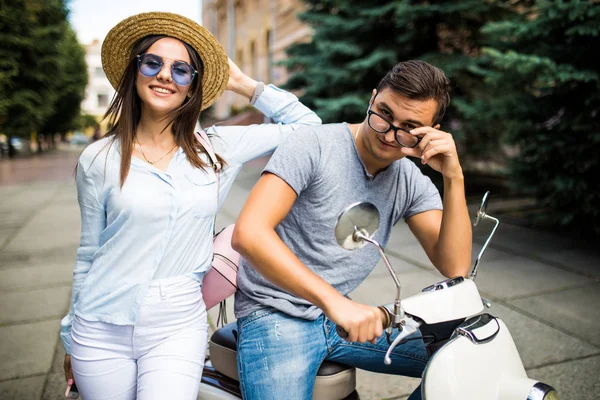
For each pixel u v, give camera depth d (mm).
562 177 5906
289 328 1572
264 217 1418
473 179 9875
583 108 5797
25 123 17469
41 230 7176
